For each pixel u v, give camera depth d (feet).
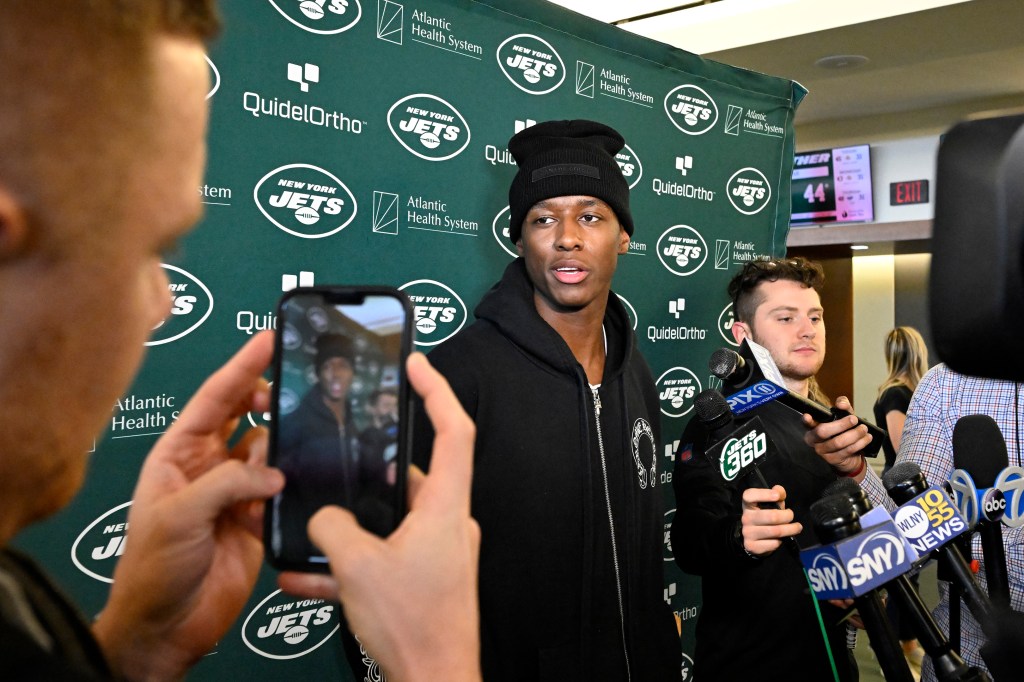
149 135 0.99
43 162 0.90
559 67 6.09
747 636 5.15
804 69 15.89
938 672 2.64
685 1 13.32
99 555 4.23
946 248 1.37
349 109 5.00
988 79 16.57
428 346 5.46
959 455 3.41
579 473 4.60
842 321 22.16
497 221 5.80
